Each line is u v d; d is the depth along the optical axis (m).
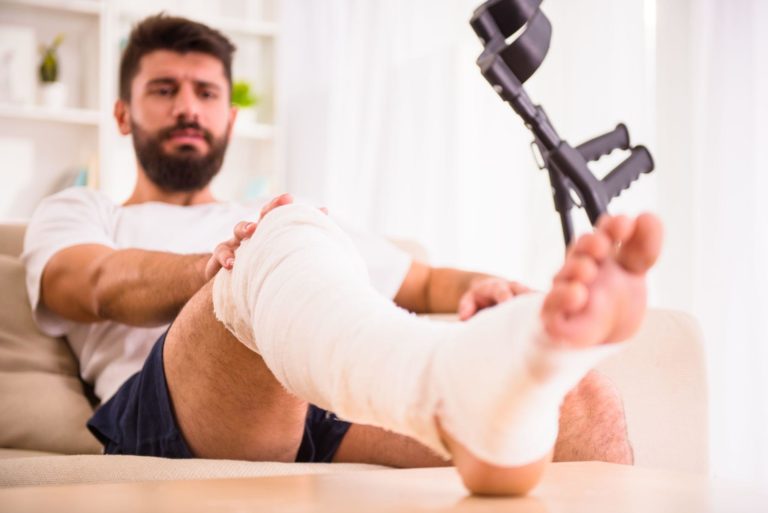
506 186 2.79
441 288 1.55
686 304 2.15
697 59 2.11
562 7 2.46
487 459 0.52
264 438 0.95
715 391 2.05
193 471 0.83
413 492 0.58
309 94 3.79
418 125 3.21
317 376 0.58
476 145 2.96
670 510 0.54
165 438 0.96
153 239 1.48
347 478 0.65
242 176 3.89
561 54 2.46
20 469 0.83
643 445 1.13
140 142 1.70
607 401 0.92
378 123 3.42
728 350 2.04
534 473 0.53
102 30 3.37
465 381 0.49
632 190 2.22
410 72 3.27
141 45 1.72
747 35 2.05
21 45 3.35
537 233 2.63
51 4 3.30
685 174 2.16
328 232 0.70
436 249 3.08
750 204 2.04
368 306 0.59
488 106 2.90
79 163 3.50
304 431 1.05
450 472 0.69
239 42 3.86
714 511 0.54
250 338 0.77
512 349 0.47
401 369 0.53
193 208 1.57
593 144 1.07
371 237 1.60
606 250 0.47
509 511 0.51
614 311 0.47
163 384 0.95
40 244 1.39
